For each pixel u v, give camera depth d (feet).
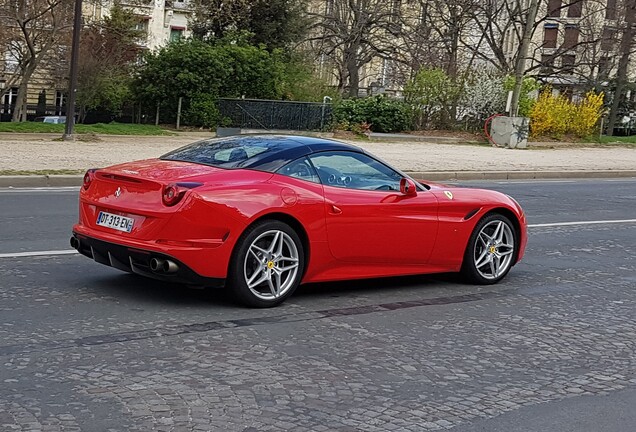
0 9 119.65
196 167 23.97
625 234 43.98
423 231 26.73
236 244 22.94
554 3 217.97
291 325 22.40
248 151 24.79
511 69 160.35
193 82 115.75
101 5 154.51
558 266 34.01
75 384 16.98
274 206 23.34
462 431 15.69
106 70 151.33
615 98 172.24
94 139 86.12
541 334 23.21
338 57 169.48
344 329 22.41
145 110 121.80
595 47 177.58
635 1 162.91
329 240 24.58
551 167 82.69
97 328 21.02
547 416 16.76
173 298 24.48
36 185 52.85
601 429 16.24
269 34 134.82
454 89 122.11
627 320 25.39
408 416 16.31
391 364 19.63
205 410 15.96
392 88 210.18
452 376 19.02
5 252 30.27
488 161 83.97
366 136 112.37
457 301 26.63
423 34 164.25
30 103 172.45
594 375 19.67
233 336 20.99
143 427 14.97
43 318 21.66
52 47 138.21
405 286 28.37
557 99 124.77
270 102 112.78
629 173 85.30
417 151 92.84
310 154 24.95
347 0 167.53
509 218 29.73
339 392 17.46
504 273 29.81
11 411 15.38
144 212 22.54
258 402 16.57
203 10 134.51
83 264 28.78
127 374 17.74
